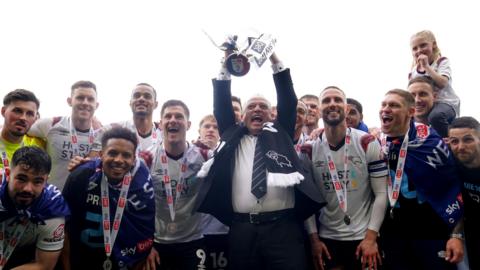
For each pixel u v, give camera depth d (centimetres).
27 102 413
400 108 397
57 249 341
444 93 527
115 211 364
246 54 376
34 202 335
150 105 470
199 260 431
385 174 398
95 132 479
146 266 392
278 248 358
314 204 369
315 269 407
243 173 381
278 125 394
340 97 405
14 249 342
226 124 407
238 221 376
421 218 390
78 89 471
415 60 572
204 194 372
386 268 400
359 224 398
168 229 421
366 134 413
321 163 414
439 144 388
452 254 376
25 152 325
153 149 442
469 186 389
